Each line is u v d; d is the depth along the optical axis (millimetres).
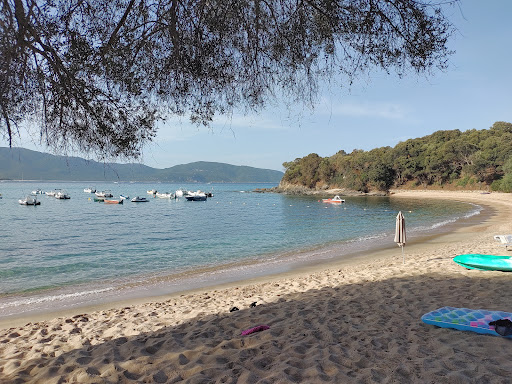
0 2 1818
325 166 112250
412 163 95000
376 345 4637
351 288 8641
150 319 7297
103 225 35688
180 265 16328
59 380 4070
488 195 71812
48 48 2162
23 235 28438
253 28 2359
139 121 2463
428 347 4527
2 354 5539
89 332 6574
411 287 8055
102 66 2303
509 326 4777
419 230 27359
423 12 2201
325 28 2396
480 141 85062
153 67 2365
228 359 4391
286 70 2449
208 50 2301
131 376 4098
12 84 1960
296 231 29547
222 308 7676
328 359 4188
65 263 17359
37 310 9742
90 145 2449
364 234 26438
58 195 82625
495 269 9383
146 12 2256
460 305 6430
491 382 3541
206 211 53844
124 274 14664
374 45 2293
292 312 6605
